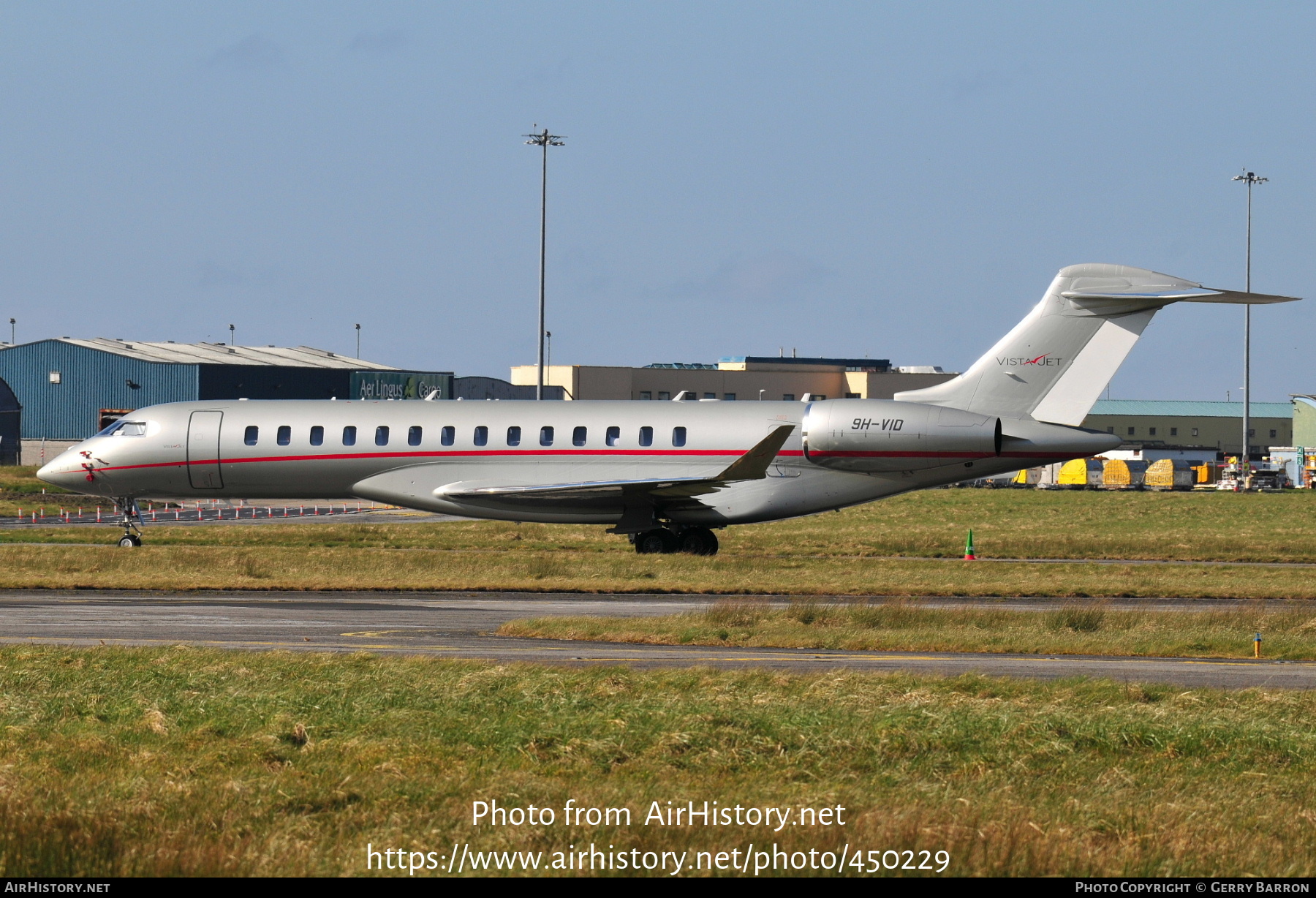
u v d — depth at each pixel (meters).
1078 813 41.50
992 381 135.62
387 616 90.12
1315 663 73.44
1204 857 37.97
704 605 98.62
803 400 140.75
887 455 135.12
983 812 41.00
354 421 143.50
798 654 74.12
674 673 63.47
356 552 137.50
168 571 116.44
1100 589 110.56
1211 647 76.81
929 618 86.88
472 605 97.94
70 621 86.00
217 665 64.56
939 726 51.91
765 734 50.75
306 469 143.50
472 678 60.81
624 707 54.72
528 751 48.78
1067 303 134.25
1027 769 47.31
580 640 78.50
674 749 49.16
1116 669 69.75
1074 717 53.88
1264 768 48.72
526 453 140.12
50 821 38.59
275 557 129.00
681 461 138.12
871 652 75.12
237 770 46.12
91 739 49.78
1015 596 108.62
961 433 133.62
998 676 67.06
